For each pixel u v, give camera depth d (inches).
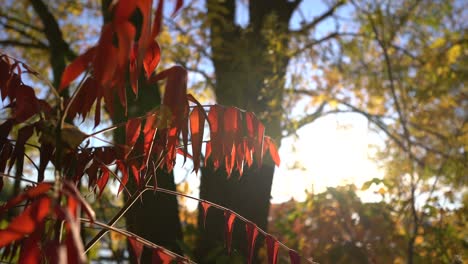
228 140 60.9
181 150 70.6
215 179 201.8
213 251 148.3
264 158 204.2
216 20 251.4
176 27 288.5
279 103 235.3
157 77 50.8
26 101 60.8
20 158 60.7
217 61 247.6
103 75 41.3
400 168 216.4
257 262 196.2
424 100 252.2
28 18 336.8
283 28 252.1
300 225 243.0
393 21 258.4
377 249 220.5
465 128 243.4
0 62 60.6
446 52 270.7
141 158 71.3
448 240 202.7
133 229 162.7
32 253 44.3
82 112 57.5
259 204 202.4
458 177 214.4
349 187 223.3
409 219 209.2
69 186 37.7
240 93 227.0
